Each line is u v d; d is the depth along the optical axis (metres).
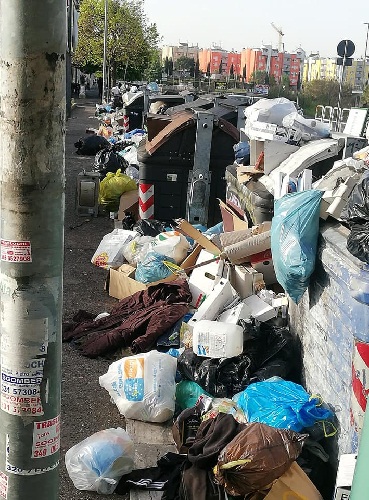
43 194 2.30
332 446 3.69
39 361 2.41
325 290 3.95
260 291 5.75
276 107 7.41
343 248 3.61
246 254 5.89
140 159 8.88
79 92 55.62
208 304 5.46
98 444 3.94
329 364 3.84
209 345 4.73
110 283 7.19
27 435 2.46
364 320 3.24
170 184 8.92
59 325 2.45
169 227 8.66
